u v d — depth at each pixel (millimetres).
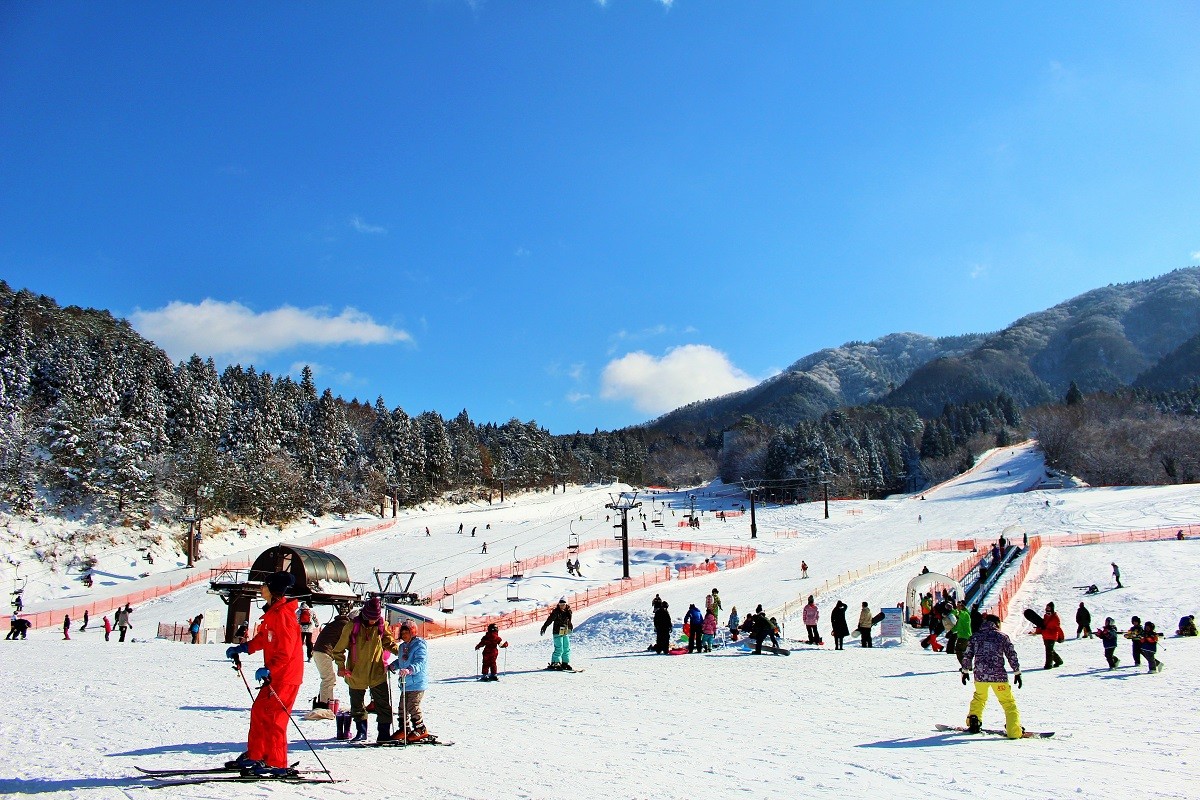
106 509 75375
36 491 73625
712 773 7965
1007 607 36250
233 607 32750
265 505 92375
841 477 145000
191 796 6297
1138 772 7980
